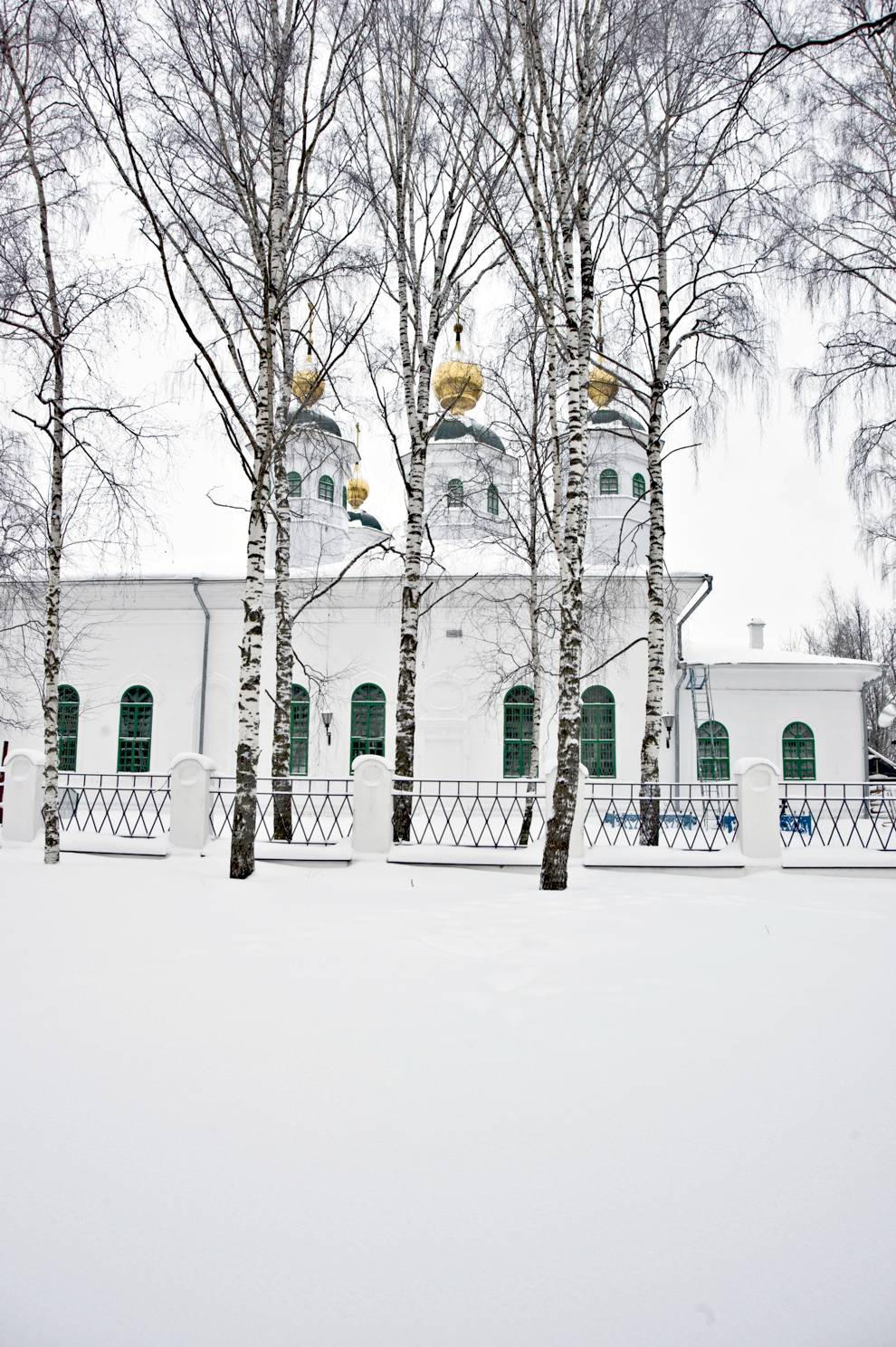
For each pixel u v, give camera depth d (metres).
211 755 21.67
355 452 26.62
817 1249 2.71
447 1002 5.03
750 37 8.38
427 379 13.52
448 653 21.16
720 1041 4.47
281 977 5.52
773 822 11.06
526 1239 2.72
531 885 9.76
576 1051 4.29
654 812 12.26
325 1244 2.68
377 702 21.39
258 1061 4.11
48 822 11.14
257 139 11.19
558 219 10.39
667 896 9.12
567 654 9.75
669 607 18.02
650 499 13.64
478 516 19.50
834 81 11.52
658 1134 3.43
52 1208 2.87
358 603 21.45
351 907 8.10
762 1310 2.42
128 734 22.08
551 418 13.75
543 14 9.67
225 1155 3.21
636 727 20.66
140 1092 3.75
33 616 21.86
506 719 20.97
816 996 5.31
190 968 5.73
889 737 38.53
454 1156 3.22
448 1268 2.57
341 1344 2.26
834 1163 3.25
